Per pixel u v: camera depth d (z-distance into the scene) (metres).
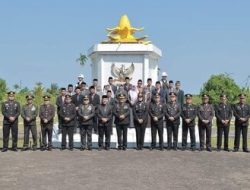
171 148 19.75
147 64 23.88
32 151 18.77
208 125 19.25
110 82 21.94
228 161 16.36
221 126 19.42
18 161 16.03
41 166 15.01
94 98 20.23
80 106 19.38
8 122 18.84
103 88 23.14
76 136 21.45
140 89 20.98
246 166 15.33
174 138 19.55
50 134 19.16
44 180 12.84
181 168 14.77
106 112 19.33
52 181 12.70
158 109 19.41
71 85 20.98
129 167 14.85
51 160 16.25
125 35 24.47
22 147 20.53
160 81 22.09
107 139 19.38
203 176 13.55
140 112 19.38
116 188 11.83
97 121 20.11
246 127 19.23
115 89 21.83
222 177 13.44
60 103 19.86
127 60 23.91
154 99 19.58
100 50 23.70
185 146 19.59
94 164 15.41
